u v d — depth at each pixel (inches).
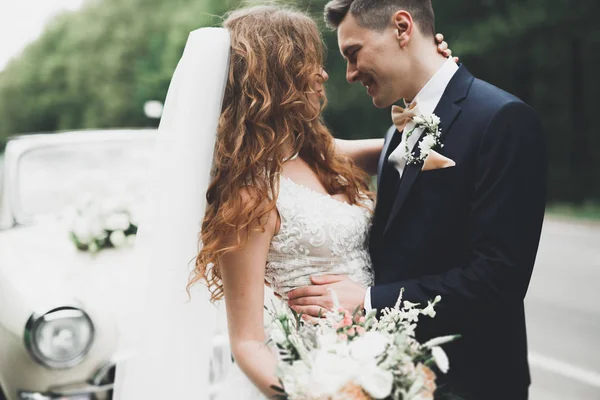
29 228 151.0
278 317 63.1
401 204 76.7
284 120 74.7
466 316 72.8
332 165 81.7
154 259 76.5
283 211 74.5
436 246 75.2
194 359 77.4
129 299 80.2
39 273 118.7
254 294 70.5
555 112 565.3
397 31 77.8
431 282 72.8
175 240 75.5
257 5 79.5
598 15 518.3
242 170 71.7
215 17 85.2
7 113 954.7
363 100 633.0
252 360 67.3
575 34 530.6
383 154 87.0
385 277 78.0
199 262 71.0
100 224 133.9
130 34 815.1
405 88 79.5
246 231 70.6
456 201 74.0
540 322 208.7
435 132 75.5
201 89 74.7
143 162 171.3
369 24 78.2
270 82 74.5
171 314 76.0
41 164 168.9
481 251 71.2
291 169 79.3
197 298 77.9
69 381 107.6
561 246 350.9
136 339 77.8
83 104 895.7
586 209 503.8
